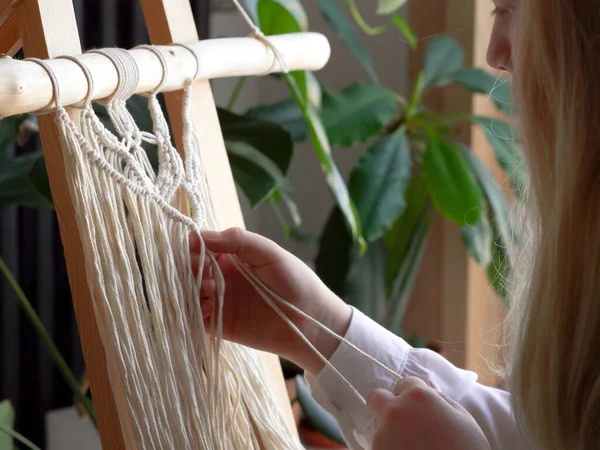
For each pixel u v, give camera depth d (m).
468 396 0.73
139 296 0.52
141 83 0.54
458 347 1.44
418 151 1.38
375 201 1.18
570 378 0.54
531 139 0.56
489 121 1.28
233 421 0.59
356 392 0.63
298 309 0.63
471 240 1.18
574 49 0.52
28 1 0.52
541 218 0.57
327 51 0.74
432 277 1.52
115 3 1.28
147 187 0.55
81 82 0.49
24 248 1.26
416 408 0.57
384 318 1.41
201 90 0.65
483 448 0.55
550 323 0.55
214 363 0.58
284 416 0.69
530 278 0.60
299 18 0.92
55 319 1.31
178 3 0.65
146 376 0.51
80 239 0.52
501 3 0.60
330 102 1.22
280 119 1.18
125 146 0.55
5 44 0.59
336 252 1.26
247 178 0.89
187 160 0.61
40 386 1.29
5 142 0.92
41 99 0.47
